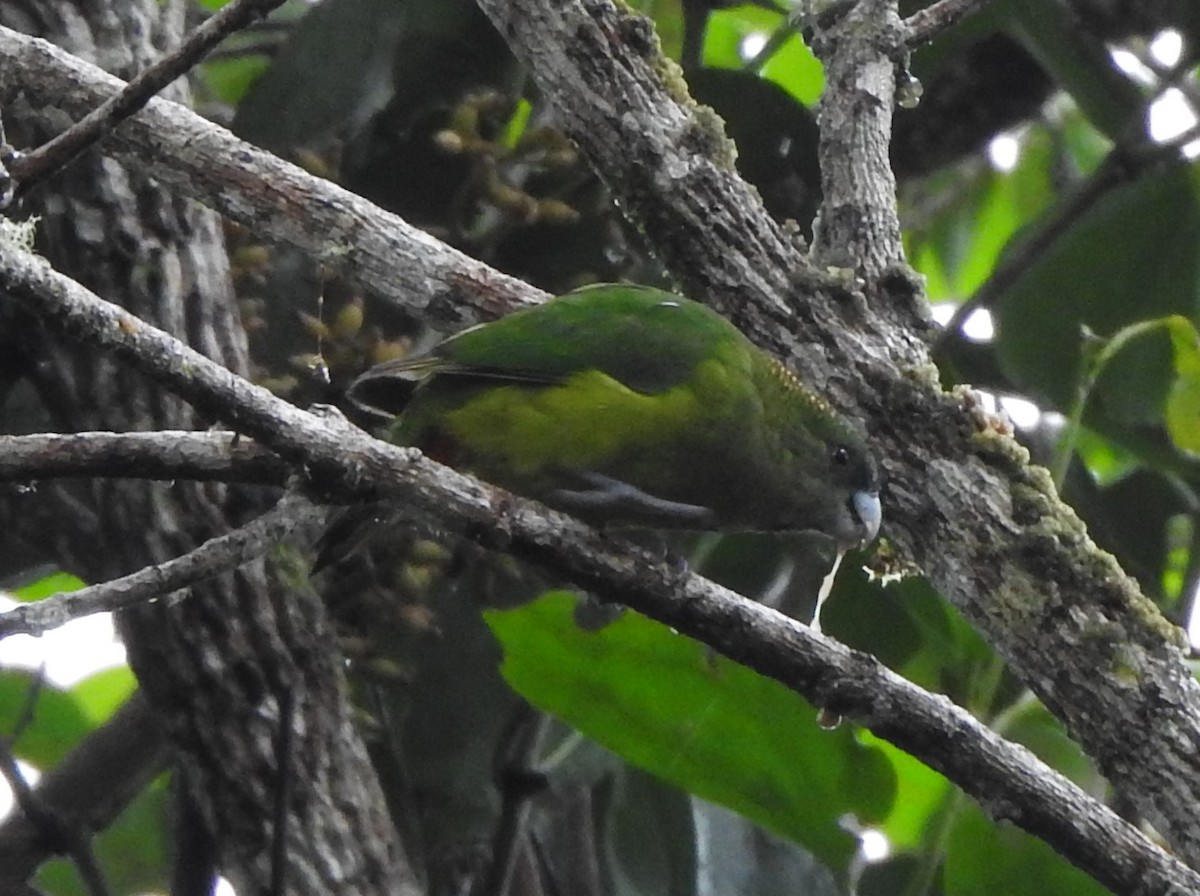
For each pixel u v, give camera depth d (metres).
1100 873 6.05
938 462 6.86
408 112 10.40
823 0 7.84
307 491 5.67
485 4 7.48
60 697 11.43
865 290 7.24
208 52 5.77
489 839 9.55
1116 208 10.41
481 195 9.88
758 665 6.18
